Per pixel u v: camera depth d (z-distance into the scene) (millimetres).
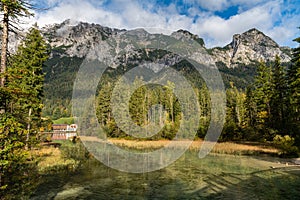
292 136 21672
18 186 8188
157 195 9078
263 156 18406
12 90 5816
